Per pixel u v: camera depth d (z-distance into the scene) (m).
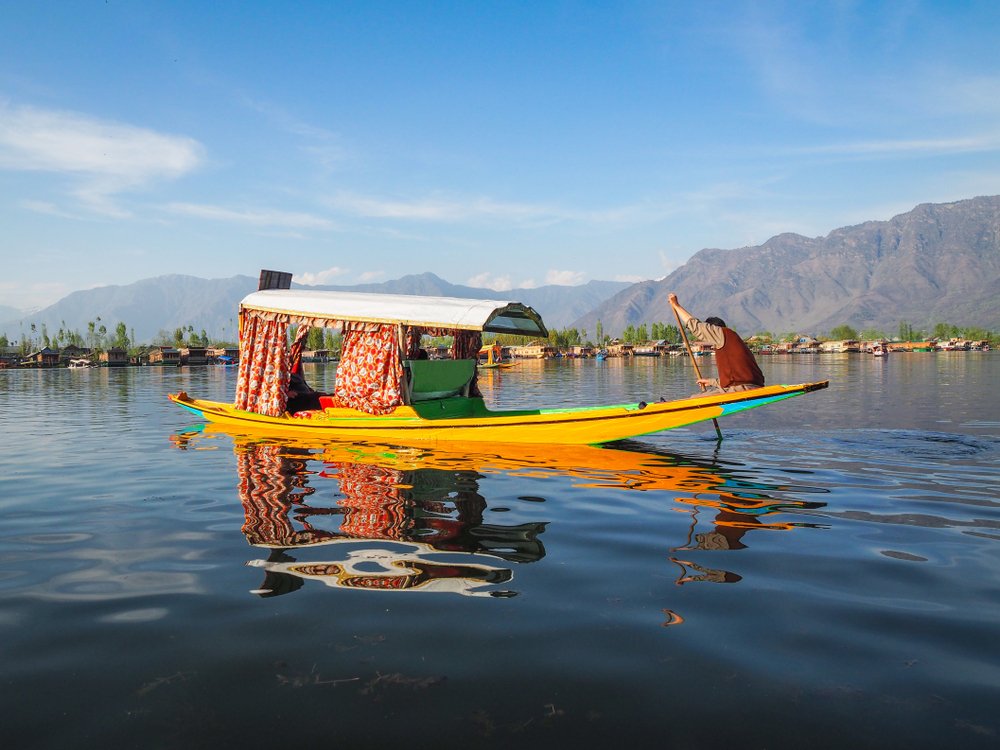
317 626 4.10
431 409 12.62
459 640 3.89
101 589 4.78
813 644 3.82
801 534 6.20
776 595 4.61
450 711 3.13
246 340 14.17
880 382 31.22
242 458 10.62
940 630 4.00
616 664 3.59
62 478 9.09
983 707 3.13
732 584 4.84
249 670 3.55
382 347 12.23
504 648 3.79
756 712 3.11
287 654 3.73
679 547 5.80
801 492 8.02
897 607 4.37
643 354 139.75
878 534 6.17
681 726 3.00
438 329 13.33
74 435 13.77
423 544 5.90
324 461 10.29
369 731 2.97
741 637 3.92
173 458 10.64
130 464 10.12
